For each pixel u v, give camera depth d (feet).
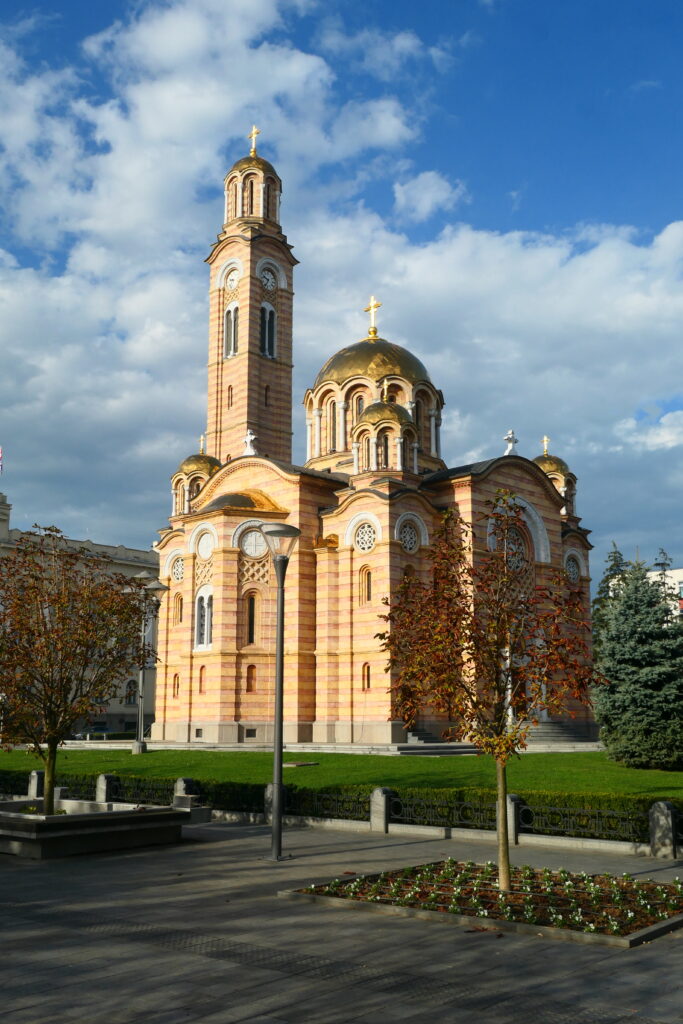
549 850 81.10
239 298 241.96
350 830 95.30
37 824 77.46
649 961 45.70
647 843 78.59
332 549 189.06
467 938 50.01
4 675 91.71
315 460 227.61
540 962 45.52
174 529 216.95
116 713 323.98
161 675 214.90
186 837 90.74
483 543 192.03
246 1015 37.78
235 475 208.13
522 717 64.28
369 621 181.57
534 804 88.17
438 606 66.33
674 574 323.98
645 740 138.82
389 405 199.11
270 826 99.55
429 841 87.15
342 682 182.91
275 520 194.08
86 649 95.45
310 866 73.56
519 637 65.82
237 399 236.63
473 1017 37.65
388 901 57.77
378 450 196.24
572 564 229.25
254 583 191.01
